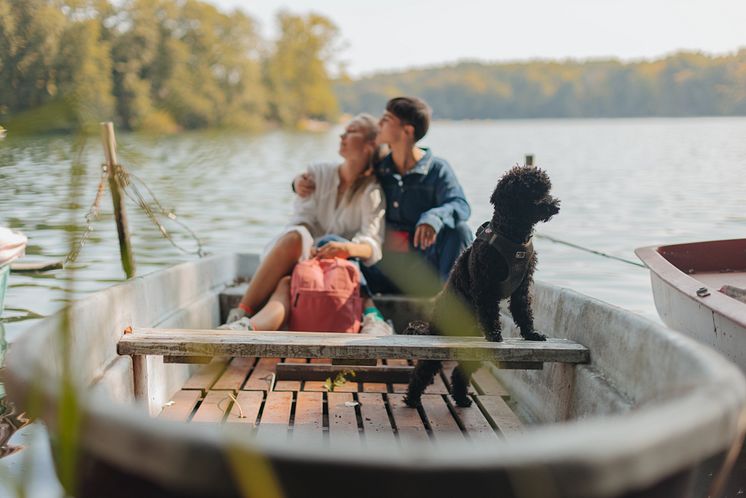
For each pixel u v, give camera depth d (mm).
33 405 1508
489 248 2904
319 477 1339
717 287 4617
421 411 3309
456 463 1315
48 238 7195
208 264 4391
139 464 1439
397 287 4441
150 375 3061
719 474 1721
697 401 1578
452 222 4191
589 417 2691
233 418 3090
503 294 2963
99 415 1502
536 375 3312
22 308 5340
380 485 1327
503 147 34156
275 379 3668
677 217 9977
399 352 2861
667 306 4215
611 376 2629
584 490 1331
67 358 1163
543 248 8320
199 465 1370
